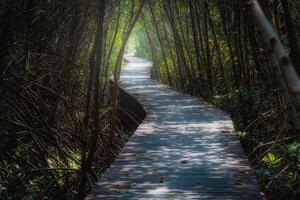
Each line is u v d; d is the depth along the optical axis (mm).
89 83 5527
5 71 5957
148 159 5820
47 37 7465
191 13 13664
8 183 5715
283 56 2615
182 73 17141
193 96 13500
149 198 4262
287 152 5684
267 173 5520
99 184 4723
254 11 2709
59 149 6461
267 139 7805
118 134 10023
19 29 6543
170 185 4688
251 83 10352
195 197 4285
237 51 10820
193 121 8867
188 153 6152
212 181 4820
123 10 13266
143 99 12398
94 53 5488
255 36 9016
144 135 7469
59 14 7461
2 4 5695
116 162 5672
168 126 8328
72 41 8141
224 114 9703
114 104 7828
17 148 6266
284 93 4582
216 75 13609
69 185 6184
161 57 20438
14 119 6559
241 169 5293
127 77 20094
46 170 6246
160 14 17688
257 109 9227
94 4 8422
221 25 13180
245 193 4398
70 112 8055
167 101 12008
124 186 4641
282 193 5445
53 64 7805
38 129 6480
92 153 5578
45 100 7781
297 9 8336
